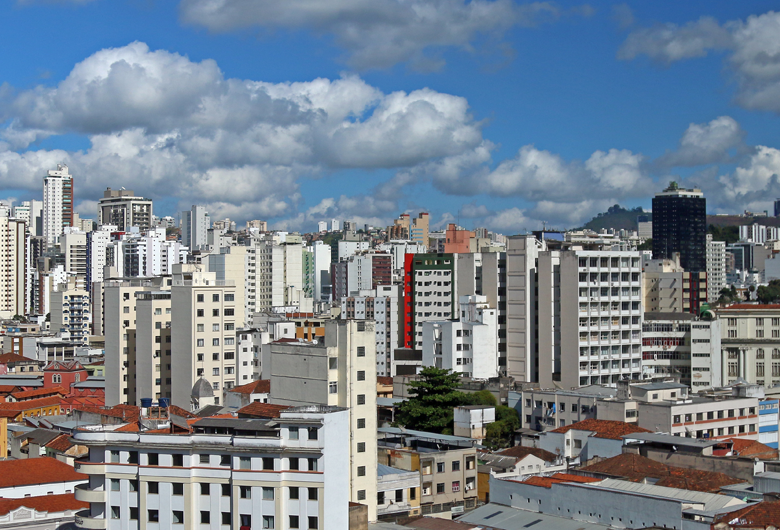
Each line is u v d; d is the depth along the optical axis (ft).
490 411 596.29
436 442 511.81
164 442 368.27
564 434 520.01
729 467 430.61
